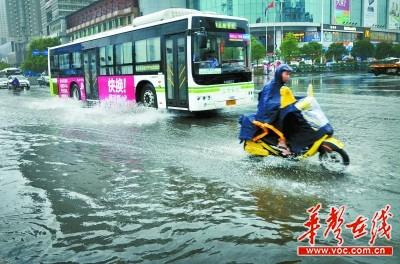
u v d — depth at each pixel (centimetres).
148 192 570
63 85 2139
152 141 932
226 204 512
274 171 646
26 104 2061
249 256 383
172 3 9019
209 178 621
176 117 1345
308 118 650
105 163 738
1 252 405
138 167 702
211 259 381
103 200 544
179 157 762
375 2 11388
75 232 448
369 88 2248
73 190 589
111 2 9400
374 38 11638
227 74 1321
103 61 1717
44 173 683
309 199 517
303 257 379
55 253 401
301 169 652
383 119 1116
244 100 1375
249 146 729
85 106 1839
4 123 1316
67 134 1070
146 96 1488
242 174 636
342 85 2609
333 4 10150
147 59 1443
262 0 9119
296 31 9481
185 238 425
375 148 774
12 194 578
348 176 605
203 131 1053
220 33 1303
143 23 1468
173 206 514
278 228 439
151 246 410
